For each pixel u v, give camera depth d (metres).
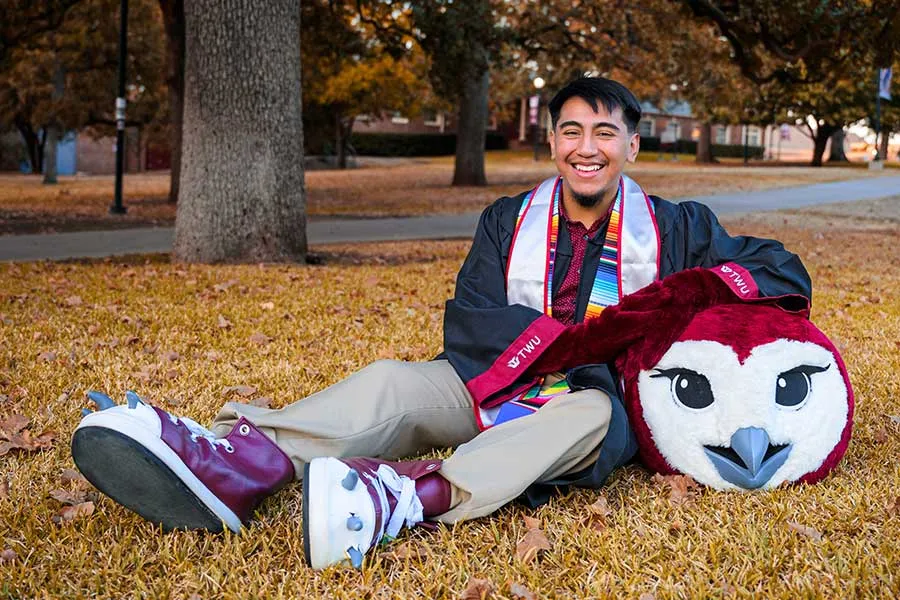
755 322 2.73
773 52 12.14
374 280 7.96
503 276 2.96
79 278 7.94
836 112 38.81
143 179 35.97
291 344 5.16
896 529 2.53
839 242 12.47
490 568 2.34
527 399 2.76
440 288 7.65
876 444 3.32
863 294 7.58
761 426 2.68
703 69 24.30
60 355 4.75
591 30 22.41
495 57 18.28
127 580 2.29
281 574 2.32
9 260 9.94
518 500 2.76
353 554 2.32
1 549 2.43
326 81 35.22
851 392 2.85
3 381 4.21
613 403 2.64
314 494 2.29
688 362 2.73
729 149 56.25
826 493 2.76
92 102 29.77
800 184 26.80
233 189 9.16
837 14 11.05
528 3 21.20
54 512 2.69
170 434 2.36
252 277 7.98
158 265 8.97
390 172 34.88
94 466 2.32
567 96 2.85
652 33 22.47
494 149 54.81
